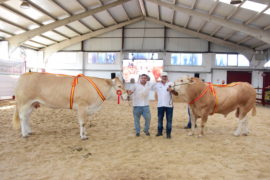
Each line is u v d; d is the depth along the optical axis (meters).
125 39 17.59
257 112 9.61
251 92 4.73
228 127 5.85
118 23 17.20
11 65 12.11
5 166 2.99
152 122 6.46
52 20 13.19
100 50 17.66
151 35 17.38
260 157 3.49
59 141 4.20
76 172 2.83
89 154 3.50
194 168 3.01
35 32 13.38
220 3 9.95
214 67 16.84
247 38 13.87
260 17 9.85
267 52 15.22
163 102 4.47
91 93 4.34
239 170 2.96
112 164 3.11
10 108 8.82
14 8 10.93
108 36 17.64
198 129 5.50
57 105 4.35
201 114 4.53
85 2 12.37
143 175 2.76
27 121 4.61
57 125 5.68
